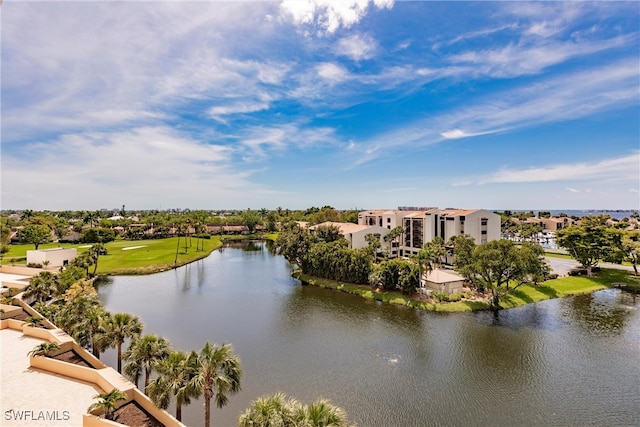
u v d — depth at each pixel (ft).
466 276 175.83
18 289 169.07
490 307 163.94
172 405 86.22
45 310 132.05
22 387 80.43
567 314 156.35
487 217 274.16
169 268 278.26
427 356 113.70
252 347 121.70
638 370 104.53
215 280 236.43
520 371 103.60
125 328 91.45
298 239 246.27
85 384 82.33
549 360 110.63
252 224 616.39
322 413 52.95
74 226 480.23
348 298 187.01
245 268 285.64
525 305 170.40
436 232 281.54
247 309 167.22
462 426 78.84
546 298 181.16
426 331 135.85
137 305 174.81
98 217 625.41
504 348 119.55
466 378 99.55
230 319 152.15
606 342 124.57
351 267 204.95
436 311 161.17
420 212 307.99
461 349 118.93
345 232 300.81
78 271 191.83
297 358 112.68
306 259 236.02
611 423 80.43
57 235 439.63
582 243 222.69
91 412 66.74
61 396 76.69
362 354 115.44
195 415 82.64
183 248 378.32
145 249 366.63
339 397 90.27
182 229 434.30
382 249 295.48
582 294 191.21
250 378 100.01
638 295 190.08
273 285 220.43
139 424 68.69
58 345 96.78
